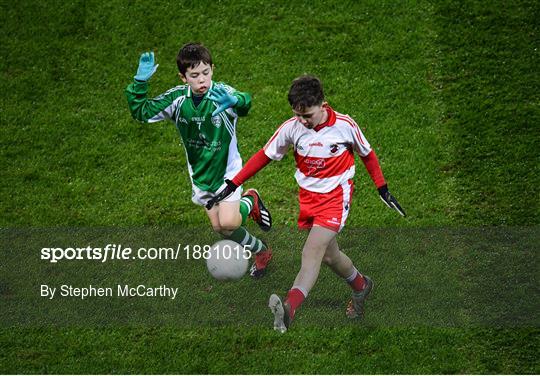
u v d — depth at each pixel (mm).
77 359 25734
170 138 33281
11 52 36281
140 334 26516
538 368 25141
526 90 33969
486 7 36750
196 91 25250
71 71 35656
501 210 30297
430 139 32688
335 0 37500
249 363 25484
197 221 30578
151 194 31422
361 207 30766
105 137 33344
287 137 24203
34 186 31719
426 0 37188
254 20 37062
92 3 37594
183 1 37625
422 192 31047
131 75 35406
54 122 33906
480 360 25406
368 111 33719
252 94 34500
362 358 25500
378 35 36188
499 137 32531
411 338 26109
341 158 24156
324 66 35312
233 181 25219
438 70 34906
